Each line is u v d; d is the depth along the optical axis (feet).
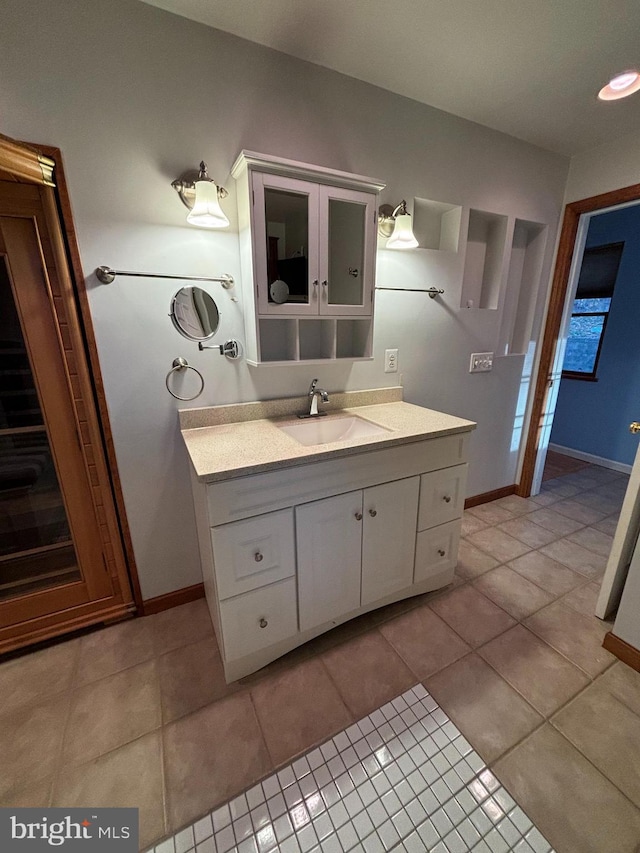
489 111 5.82
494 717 4.01
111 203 4.15
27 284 4.05
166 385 4.91
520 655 4.77
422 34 4.27
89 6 3.65
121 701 4.23
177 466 5.22
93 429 4.68
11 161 3.38
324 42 4.40
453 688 4.34
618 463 10.84
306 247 4.66
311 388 5.90
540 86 5.22
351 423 5.80
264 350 5.42
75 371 4.45
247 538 3.99
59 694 4.32
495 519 8.13
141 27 3.87
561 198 7.49
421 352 6.81
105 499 4.94
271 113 4.64
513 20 4.05
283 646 4.64
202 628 5.25
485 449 8.39
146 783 3.47
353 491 4.56
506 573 6.35
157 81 4.06
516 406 8.51
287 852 3.01
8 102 3.57
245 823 3.18
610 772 3.50
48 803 3.33
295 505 4.20
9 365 4.25
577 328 11.41
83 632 5.18
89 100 3.84
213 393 5.22
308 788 3.42
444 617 5.41
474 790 3.38
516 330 8.35
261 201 4.26
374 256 5.12
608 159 6.77
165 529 5.38
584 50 4.51
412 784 3.44
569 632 5.12
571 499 9.08
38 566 4.91
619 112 5.81
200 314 4.87
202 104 4.30
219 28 4.17
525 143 6.72
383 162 5.50
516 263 7.78
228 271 4.89
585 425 11.51
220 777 3.51
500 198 6.72
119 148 4.06
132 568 5.29
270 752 3.71
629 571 4.45
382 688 4.35
